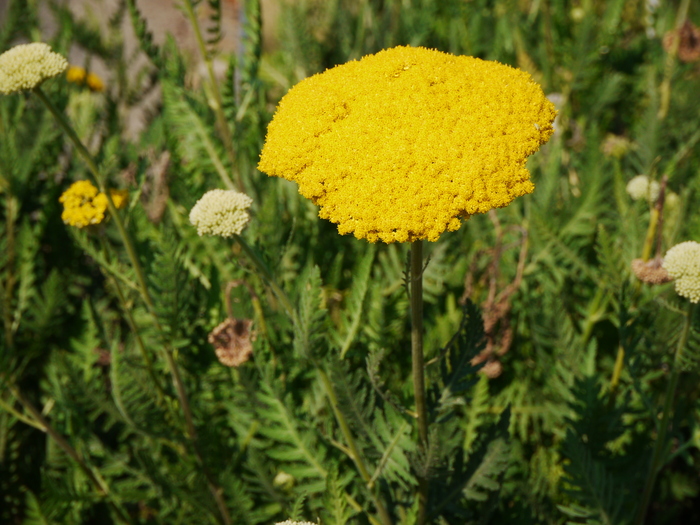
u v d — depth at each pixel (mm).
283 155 330
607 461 498
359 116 329
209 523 508
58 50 765
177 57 559
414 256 340
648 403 439
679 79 725
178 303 460
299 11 808
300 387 534
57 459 540
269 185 597
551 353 557
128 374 477
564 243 575
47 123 667
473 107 328
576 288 590
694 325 454
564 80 742
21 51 390
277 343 527
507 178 317
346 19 859
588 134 620
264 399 465
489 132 323
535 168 630
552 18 819
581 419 490
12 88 389
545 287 581
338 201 318
